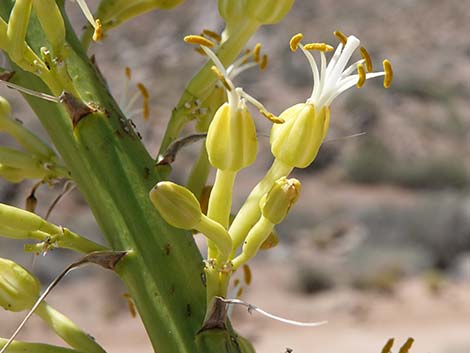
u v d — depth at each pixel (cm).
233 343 290
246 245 281
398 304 2717
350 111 5178
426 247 3284
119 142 296
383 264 3030
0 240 2966
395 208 3769
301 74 5553
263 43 5881
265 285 2902
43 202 2862
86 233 3350
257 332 2486
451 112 5256
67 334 309
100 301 2691
